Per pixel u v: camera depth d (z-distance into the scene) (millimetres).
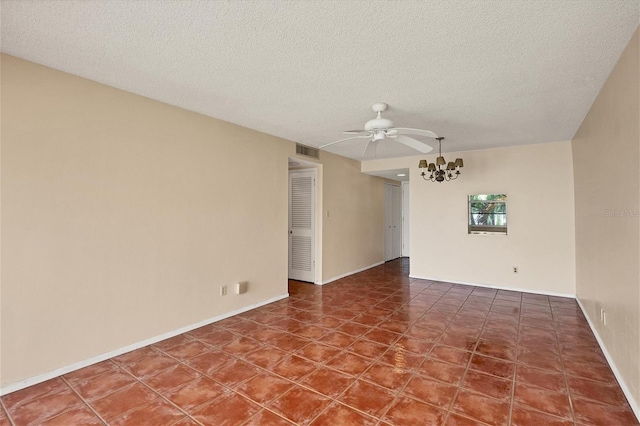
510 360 2766
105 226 2775
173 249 3291
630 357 2154
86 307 2666
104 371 2590
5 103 2262
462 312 4051
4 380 2270
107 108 2779
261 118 3695
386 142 4766
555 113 3465
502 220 5211
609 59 2283
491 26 1879
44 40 2068
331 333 3377
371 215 7070
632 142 2070
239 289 3930
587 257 3730
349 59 2287
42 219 2428
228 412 2078
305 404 2160
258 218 4273
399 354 2887
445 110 3355
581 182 4008
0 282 2248
